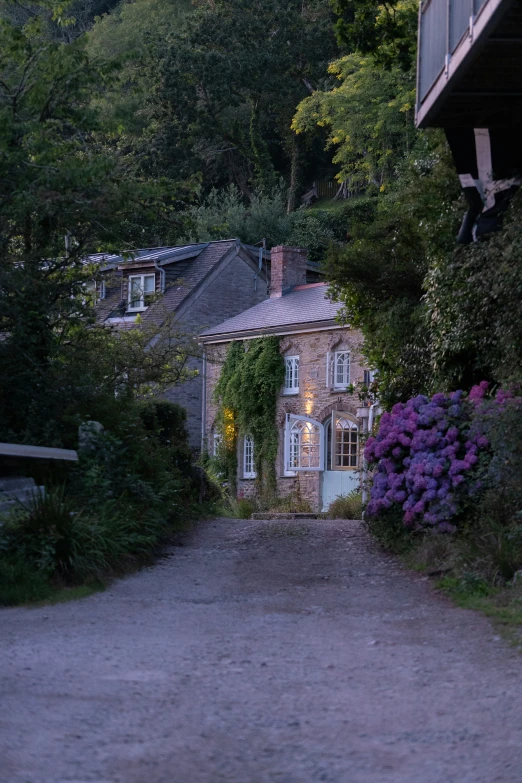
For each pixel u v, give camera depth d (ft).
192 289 112.06
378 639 24.23
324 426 97.04
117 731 16.28
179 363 66.69
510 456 34.63
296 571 36.76
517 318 40.22
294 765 14.65
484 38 30.86
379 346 59.72
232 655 22.33
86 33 49.60
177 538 45.65
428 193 48.65
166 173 149.59
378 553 41.22
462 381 50.06
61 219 47.14
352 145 148.77
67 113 49.16
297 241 146.10
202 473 67.51
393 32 54.44
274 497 100.63
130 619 26.96
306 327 97.91
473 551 32.99
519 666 21.06
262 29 161.48
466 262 43.78
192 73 154.30
